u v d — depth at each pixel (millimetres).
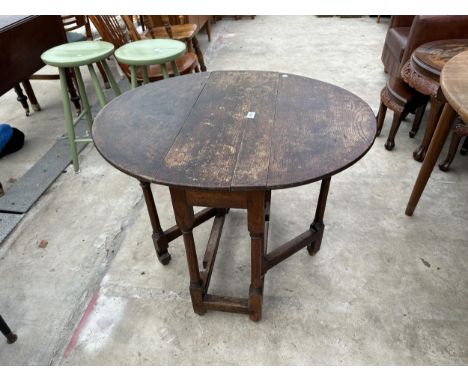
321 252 1570
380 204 1828
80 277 1513
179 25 2955
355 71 3340
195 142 1011
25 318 1361
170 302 1392
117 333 1295
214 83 1392
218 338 1265
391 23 2986
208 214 1601
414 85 1861
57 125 2717
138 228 1747
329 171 872
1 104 3094
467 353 1191
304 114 1132
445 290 1392
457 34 2174
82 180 2107
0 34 1861
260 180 849
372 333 1256
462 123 1886
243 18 5195
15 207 1884
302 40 4230
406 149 2264
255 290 1202
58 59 1846
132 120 1144
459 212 1758
